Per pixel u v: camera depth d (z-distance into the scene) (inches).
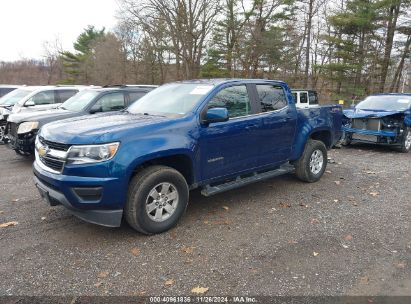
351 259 140.8
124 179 145.3
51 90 423.8
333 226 172.9
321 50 1163.9
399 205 204.7
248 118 195.5
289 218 183.0
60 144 147.6
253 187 237.6
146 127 155.6
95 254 142.6
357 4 975.6
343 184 249.0
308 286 122.2
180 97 189.3
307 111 241.0
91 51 1851.6
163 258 139.9
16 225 170.4
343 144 431.2
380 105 434.0
